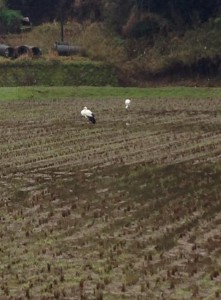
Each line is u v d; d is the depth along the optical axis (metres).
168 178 65.62
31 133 97.62
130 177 66.50
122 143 87.44
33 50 186.12
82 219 51.59
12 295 37.12
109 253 43.44
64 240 46.53
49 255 43.50
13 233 48.59
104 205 55.75
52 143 88.75
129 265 41.12
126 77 183.25
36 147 86.12
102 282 38.59
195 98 144.88
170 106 130.25
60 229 49.16
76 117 114.31
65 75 178.12
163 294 36.75
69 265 41.50
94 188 62.19
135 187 62.12
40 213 53.94
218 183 63.06
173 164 72.38
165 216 51.81
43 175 69.00
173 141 88.06
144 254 43.06
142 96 151.38
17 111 124.25
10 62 177.88
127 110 123.56
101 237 46.91
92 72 180.50
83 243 45.59
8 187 64.12
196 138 89.94
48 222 51.22
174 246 44.69
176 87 167.12
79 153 81.19
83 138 92.19
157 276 39.34
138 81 183.62
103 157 78.06
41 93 153.50
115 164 73.50
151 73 184.62
